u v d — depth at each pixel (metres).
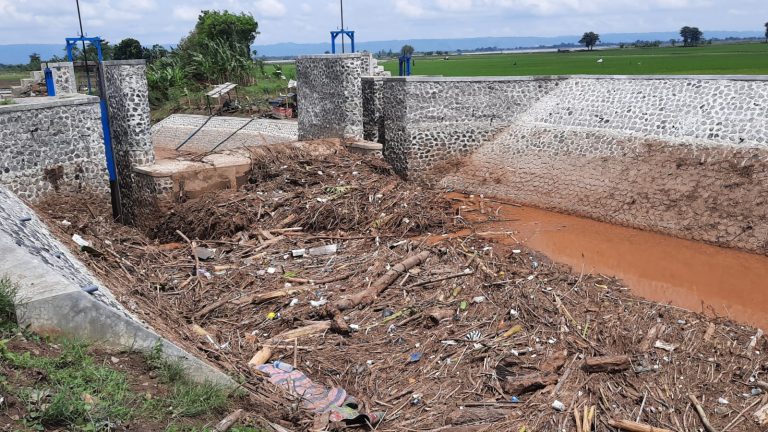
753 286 15.22
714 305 14.12
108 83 21.38
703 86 20.78
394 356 11.91
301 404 9.76
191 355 9.18
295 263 17.12
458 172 25.61
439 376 11.12
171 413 7.70
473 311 13.49
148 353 8.62
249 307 14.37
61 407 6.77
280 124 36.91
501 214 21.97
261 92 49.62
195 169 21.08
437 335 12.58
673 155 20.23
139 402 7.66
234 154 23.12
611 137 22.05
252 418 8.38
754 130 18.88
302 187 22.05
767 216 17.50
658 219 19.58
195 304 14.41
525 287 14.40
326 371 11.49
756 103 19.27
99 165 20.27
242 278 16.06
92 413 7.00
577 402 10.16
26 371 7.36
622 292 14.73
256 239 19.17
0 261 9.19
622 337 12.12
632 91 22.48
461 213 21.91
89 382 7.62
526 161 23.98
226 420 7.94
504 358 11.45
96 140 20.08
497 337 12.30
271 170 22.50
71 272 11.20
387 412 10.14
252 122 38.84
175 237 19.86
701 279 15.72
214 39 59.72
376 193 21.67
